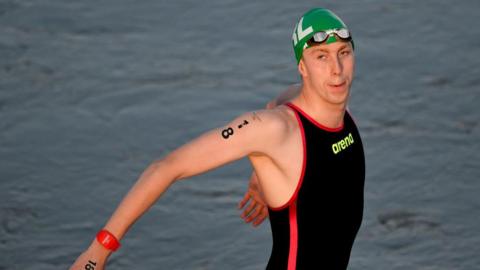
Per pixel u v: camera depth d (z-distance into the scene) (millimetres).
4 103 29250
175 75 31109
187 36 34344
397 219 22734
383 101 28984
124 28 35094
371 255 21250
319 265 12617
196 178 24875
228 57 32531
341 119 12359
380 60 31922
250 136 11328
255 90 29891
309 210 12102
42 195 24203
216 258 21438
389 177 24672
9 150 26500
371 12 36062
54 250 21781
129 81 30703
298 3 37156
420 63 31703
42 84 30547
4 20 35750
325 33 11578
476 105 28656
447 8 36375
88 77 31016
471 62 31766
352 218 12922
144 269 21078
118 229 11023
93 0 37719
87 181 24844
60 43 33812
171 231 22562
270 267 12680
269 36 34219
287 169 11758
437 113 28188
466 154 25781
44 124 27953
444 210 23156
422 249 21516
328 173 12094
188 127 27656
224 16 36031
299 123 11852
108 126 27797
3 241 22125
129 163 25703
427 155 25719
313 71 11727
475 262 21062
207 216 23141
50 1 37562
